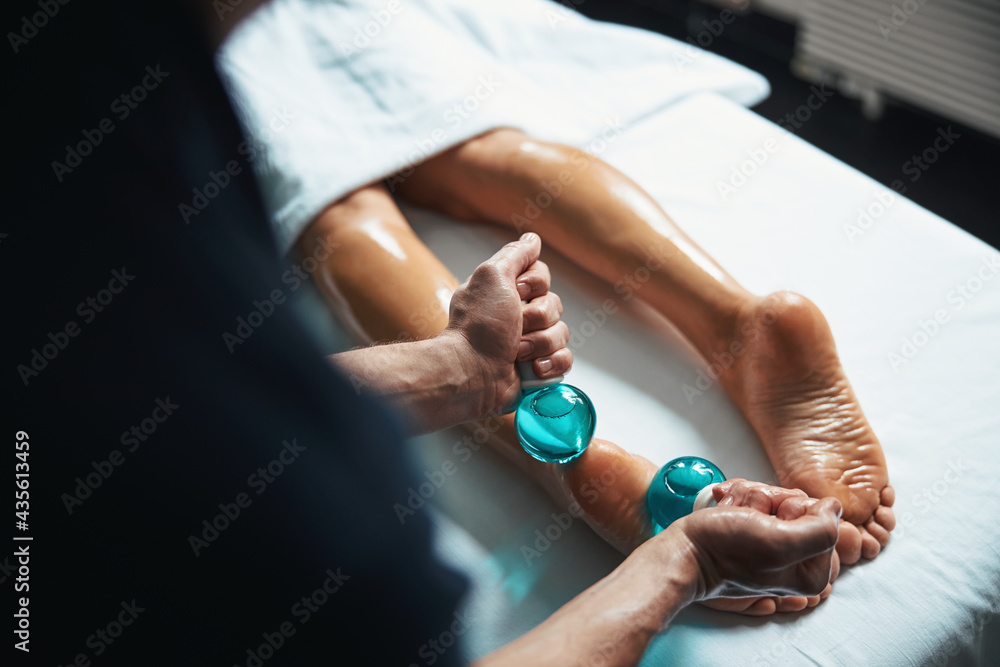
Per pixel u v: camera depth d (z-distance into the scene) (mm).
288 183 1200
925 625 967
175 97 663
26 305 678
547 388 1001
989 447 1062
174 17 652
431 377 972
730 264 1240
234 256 708
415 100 1251
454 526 1044
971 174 1893
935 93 1854
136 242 682
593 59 1452
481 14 1429
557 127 1313
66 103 635
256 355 723
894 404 1104
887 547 1012
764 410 1063
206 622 746
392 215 1202
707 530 866
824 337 1050
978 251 1224
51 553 718
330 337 1168
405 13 1331
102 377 699
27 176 648
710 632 969
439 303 1108
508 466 1086
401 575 810
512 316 994
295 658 768
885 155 1958
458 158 1240
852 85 2037
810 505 876
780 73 2221
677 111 1433
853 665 949
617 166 1356
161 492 720
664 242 1140
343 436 758
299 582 759
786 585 875
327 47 1287
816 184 1317
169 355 705
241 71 1261
